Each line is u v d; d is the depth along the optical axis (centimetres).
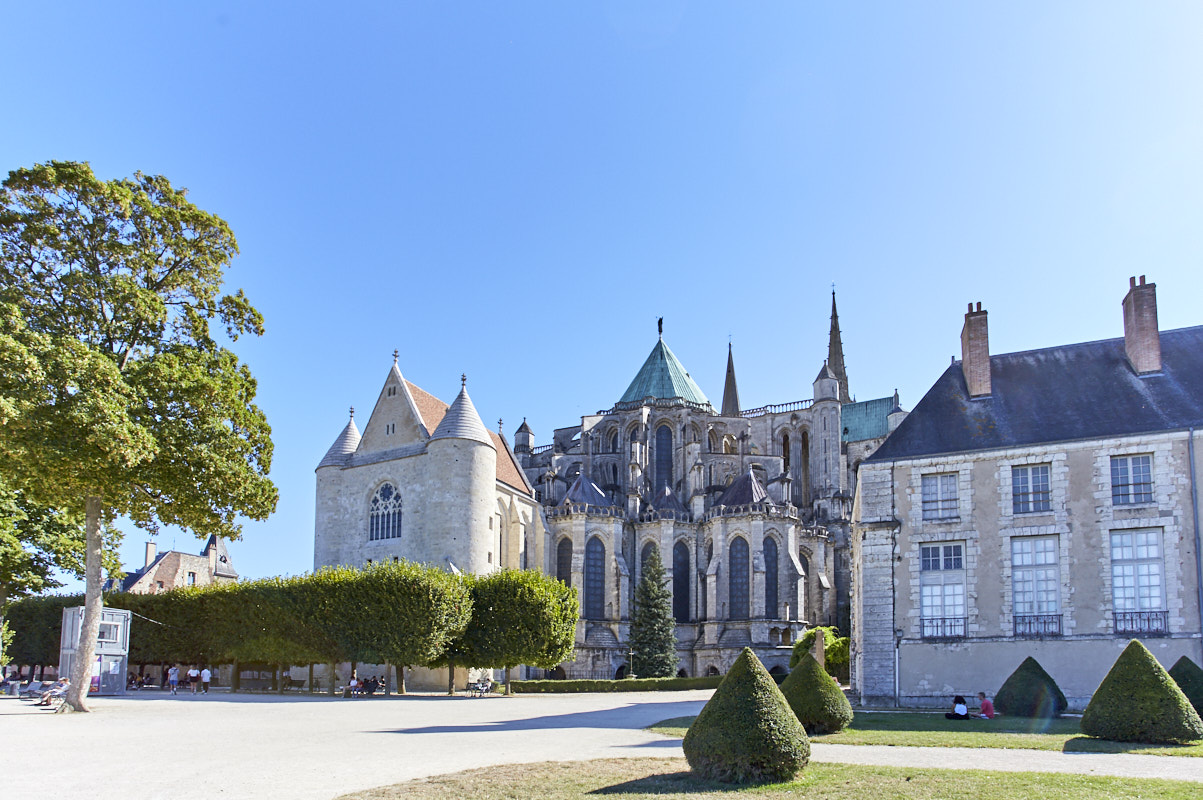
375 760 2181
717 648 8756
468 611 5872
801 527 9694
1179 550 3631
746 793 1677
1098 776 1784
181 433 3778
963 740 2469
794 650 7475
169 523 4128
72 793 1722
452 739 2694
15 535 5566
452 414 7625
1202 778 1798
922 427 4259
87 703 4031
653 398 10800
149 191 4122
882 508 4156
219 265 4309
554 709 4238
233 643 6103
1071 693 3688
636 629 8325
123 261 3956
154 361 3734
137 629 6619
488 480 7619
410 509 7662
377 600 5506
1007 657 3822
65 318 3784
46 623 6838
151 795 1697
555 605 6156
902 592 4053
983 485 4012
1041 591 3834
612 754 2288
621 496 10200
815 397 11162
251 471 4131
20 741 2606
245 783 1831
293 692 6100
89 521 3866
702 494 9606
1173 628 3588
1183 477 3684
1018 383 4297
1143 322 4094
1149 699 2430
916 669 3956
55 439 3391
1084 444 3866
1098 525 3781
